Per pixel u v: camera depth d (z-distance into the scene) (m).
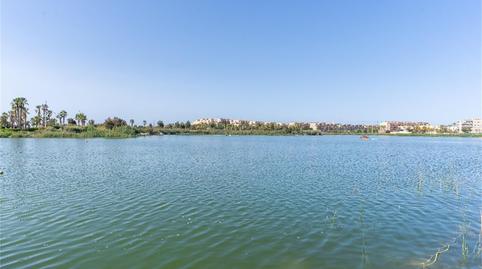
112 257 12.48
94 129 144.25
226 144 92.38
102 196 22.69
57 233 15.10
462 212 18.59
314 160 48.19
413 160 49.22
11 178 30.25
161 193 23.73
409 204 20.58
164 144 89.62
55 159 47.22
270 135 197.62
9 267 11.48
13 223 16.55
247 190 24.94
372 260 12.07
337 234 15.01
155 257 12.52
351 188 25.84
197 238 14.55
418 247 13.29
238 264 11.88
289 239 14.40
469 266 11.38
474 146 91.25
